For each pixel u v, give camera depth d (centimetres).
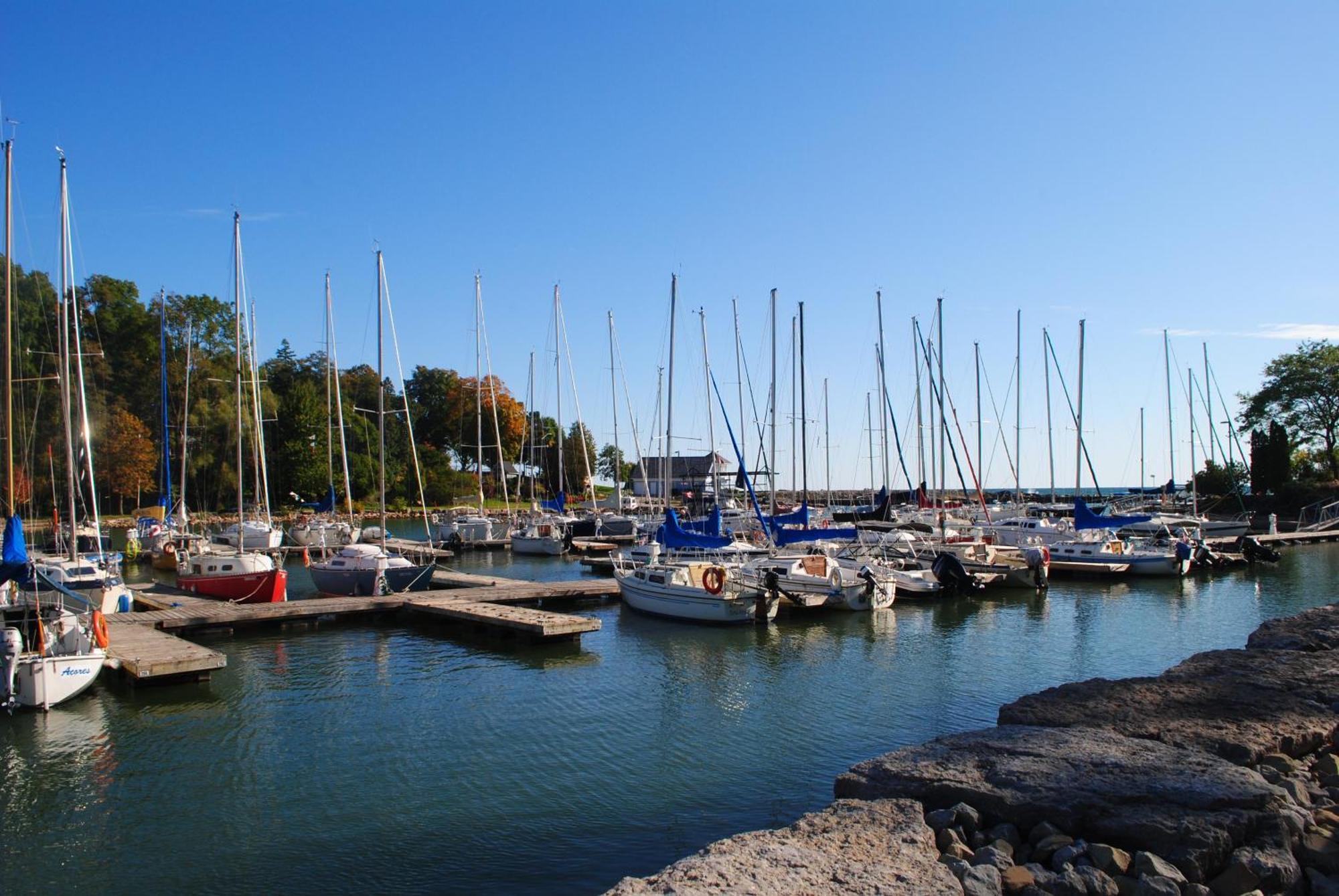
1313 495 6881
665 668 2236
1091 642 2600
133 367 7919
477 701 1920
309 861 1160
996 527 4862
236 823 1282
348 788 1416
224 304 8600
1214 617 3075
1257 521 6706
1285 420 7525
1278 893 848
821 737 1669
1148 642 2605
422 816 1300
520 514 6975
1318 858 898
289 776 1470
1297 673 1509
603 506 8169
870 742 1634
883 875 796
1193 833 878
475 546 5647
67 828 1271
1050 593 3669
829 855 841
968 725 1744
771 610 2844
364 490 8562
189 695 1969
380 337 4084
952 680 2120
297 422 8250
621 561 3906
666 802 1348
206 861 1166
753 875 788
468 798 1368
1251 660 1620
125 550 5056
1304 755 1195
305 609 2805
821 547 3594
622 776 1460
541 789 1403
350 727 1733
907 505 5859
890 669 2234
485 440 10106
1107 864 870
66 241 2577
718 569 2844
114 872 1141
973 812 965
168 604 2927
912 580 3381
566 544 5497
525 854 1171
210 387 7425
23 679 1800
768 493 5122
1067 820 934
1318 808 1011
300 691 2009
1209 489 7550
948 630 2791
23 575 1866
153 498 7356
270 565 3284
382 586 3153
